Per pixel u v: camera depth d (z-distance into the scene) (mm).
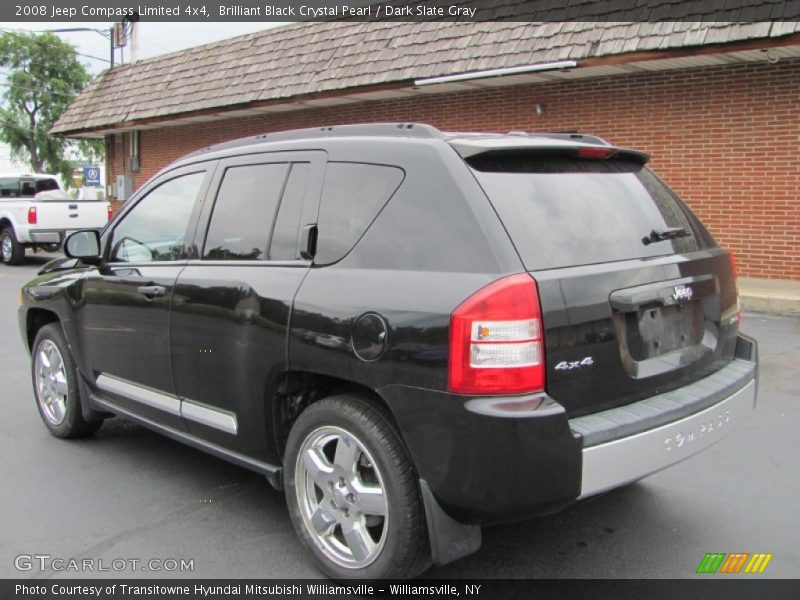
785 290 9352
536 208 2939
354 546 3045
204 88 16844
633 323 2990
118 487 4238
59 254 20375
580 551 3436
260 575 3266
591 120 11797
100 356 4473
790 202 10117
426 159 3008
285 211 3473
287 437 3445
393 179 3088
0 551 3492
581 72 11148
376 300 2887
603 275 2873
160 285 3918
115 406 4500
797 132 9945
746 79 10281
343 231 3184
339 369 2977
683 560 3342
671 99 10977
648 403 2979
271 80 15219
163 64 18812
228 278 3541
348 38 14289
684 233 3467
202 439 3848
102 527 3740
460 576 3221
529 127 12516
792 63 9875
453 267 2770
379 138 3242
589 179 3268
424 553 2893
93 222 17984
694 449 3062
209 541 3586
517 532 3627
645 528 3648
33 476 4402
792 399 5578
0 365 7254
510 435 2547
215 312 3555
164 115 17516
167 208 4180
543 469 2580
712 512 3807
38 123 33781
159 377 4004
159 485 4266
